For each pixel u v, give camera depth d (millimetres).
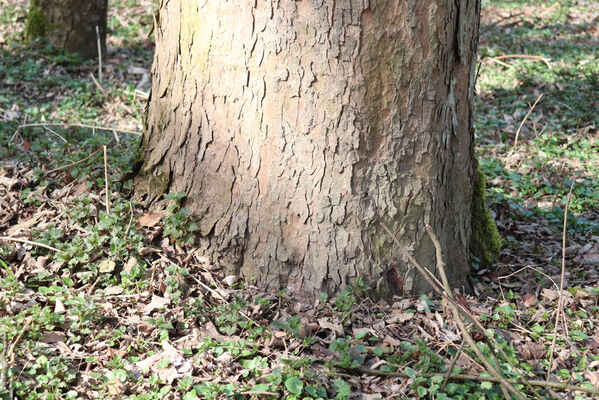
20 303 3502
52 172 4773
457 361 3480
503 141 7203
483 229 4559
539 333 3840
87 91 8008
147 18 11570
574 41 11844
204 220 4008
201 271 3949
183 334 3539
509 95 8570
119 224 4039
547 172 6320
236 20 3682
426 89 3766
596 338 3820
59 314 3504
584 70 9508
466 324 3732
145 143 4402
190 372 3252
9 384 3010
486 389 3289
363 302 3855
